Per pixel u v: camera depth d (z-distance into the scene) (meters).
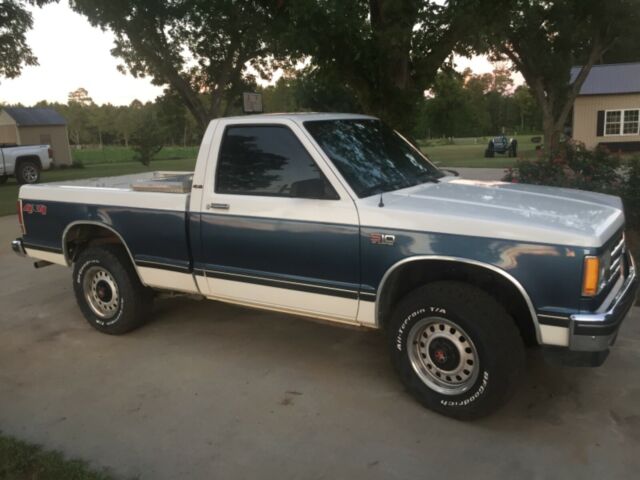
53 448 3.64
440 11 7.71
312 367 4.70
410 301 3.85
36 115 37.84
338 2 7.55
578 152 8.62
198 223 4.69
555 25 24.98
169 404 4.17
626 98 30.75
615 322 3.35
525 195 4.21
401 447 3.55
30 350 5.26
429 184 4.58
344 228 3.98
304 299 4.28
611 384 4.23
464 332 3.65
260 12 12.87
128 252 5.18
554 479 3.20
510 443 3.55
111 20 13.48
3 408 4.19
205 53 17.34
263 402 4.15
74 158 54.72
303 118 4.40
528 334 4.00
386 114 8.57
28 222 5.91
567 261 3.34
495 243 3.51
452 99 70.75
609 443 3.51
